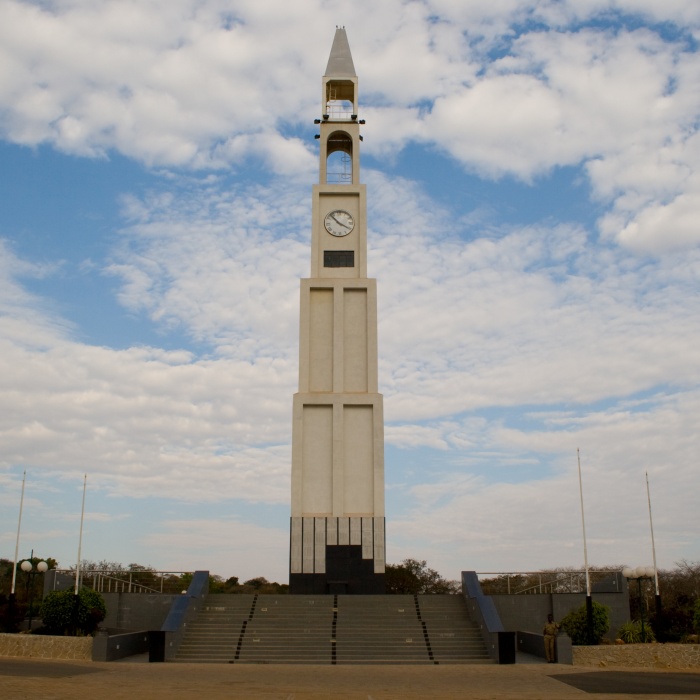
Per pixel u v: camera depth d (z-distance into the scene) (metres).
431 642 48.56
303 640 48.62
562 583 63.34
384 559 64.19
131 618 57.66
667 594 95.19
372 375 68.12
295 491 65.50
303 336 68.81
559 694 32.88
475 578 55.06
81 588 54.72
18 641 45.91
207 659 46.06
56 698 28.70
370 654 47.03
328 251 71.06
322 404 67.31
